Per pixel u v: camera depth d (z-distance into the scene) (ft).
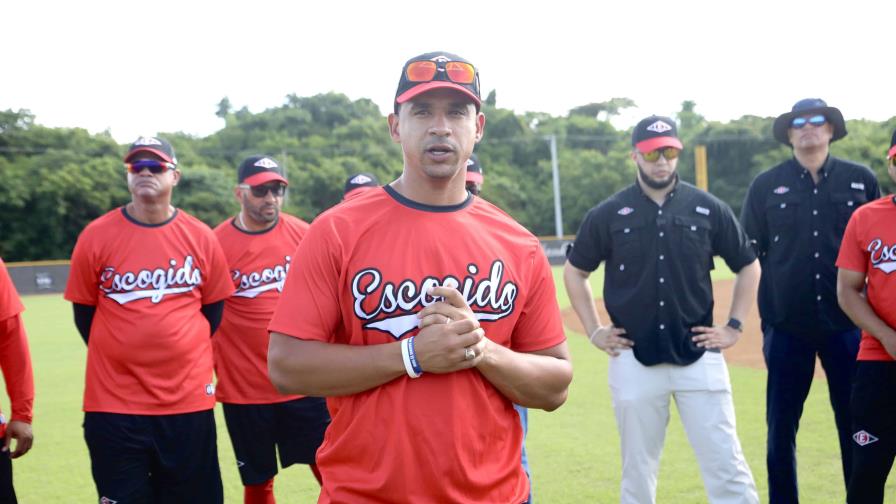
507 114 185.47
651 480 13.10
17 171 123.54
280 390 6.95
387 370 6.63
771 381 14.25
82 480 17.90
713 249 13.23
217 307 14.20
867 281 12.24
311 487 17.37
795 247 14.03
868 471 11.92
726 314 48.16
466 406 6.88
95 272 12.87
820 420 20.66
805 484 15.67
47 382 30.81
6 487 11.25
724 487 12.63
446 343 6.53
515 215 162.81
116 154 138.21
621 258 13.17
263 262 15.55
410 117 6.97
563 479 16.83
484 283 7.03
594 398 25.11
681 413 13.03
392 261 6.84
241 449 15.34
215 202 131.85
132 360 12.68
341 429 7.06
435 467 6.70
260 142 165.78
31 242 123.54
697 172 128.06
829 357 13.96
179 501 13.09
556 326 7.77
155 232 13.34
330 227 6.94
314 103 187.42
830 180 14.05
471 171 15.17
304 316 6.81
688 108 200.85
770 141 159.74
